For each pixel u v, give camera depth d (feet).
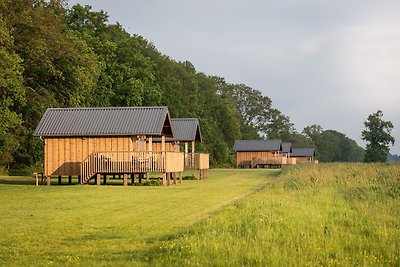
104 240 40.42
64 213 57.00
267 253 31.07
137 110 108.99
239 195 79.30
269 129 419.13
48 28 127.24
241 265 29.01
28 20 119.14
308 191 69.56
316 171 110.73
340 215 47.42
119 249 36.91
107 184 106.63
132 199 72.43
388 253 32.01
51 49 128.57
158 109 108.88
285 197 60.95
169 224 48.65
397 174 98.37
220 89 403.34
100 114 109.29
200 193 83.20
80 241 40.06
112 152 102.27
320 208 51.67
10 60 104.12
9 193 81.25
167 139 144.66
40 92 135.74
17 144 141.08
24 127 142.10
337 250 32.91
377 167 128.88
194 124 146.72
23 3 120.16
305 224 41.34
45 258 34.17
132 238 41.16
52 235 42.83
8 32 109.09
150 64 228.02
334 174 100.89
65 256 34.65
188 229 41.39
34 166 167.73
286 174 116.47
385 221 44.24
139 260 32.86
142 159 101.86
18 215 55.16
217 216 46.91
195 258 30.50
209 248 32.35
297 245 33.96
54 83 137.28
